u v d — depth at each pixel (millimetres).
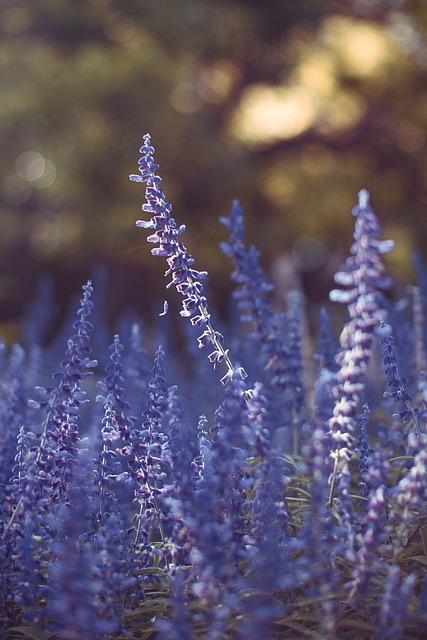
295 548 1964
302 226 19172
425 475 1916
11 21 20422
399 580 2074
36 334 7691
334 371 2967
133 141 18766
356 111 21141
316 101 21547
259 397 1991
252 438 1981
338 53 20938
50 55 19422
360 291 2111
